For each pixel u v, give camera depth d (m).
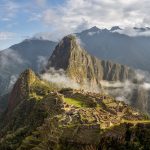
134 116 157.38
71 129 135.50
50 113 177.00
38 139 149.75
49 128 147.62
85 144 128.75
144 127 119.44
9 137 187.75
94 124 132.12
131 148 116.62
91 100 179.25
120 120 143.50
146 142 115.44
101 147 123.81
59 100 183.25
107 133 125.56
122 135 121.56
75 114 149.25
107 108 167.88
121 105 174.62
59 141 135.12
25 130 189.12
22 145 148.38
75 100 189.25
